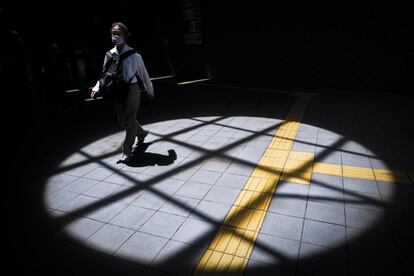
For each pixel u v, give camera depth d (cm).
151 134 530
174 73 1222
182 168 391
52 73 668
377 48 784
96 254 244
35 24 1002
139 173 383
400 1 725
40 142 517
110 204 315
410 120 548
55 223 287
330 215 280
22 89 941
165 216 290
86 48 1104
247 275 215
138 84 387
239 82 1017
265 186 337
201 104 739
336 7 805
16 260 240
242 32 973
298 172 367
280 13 888
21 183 371
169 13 1135
